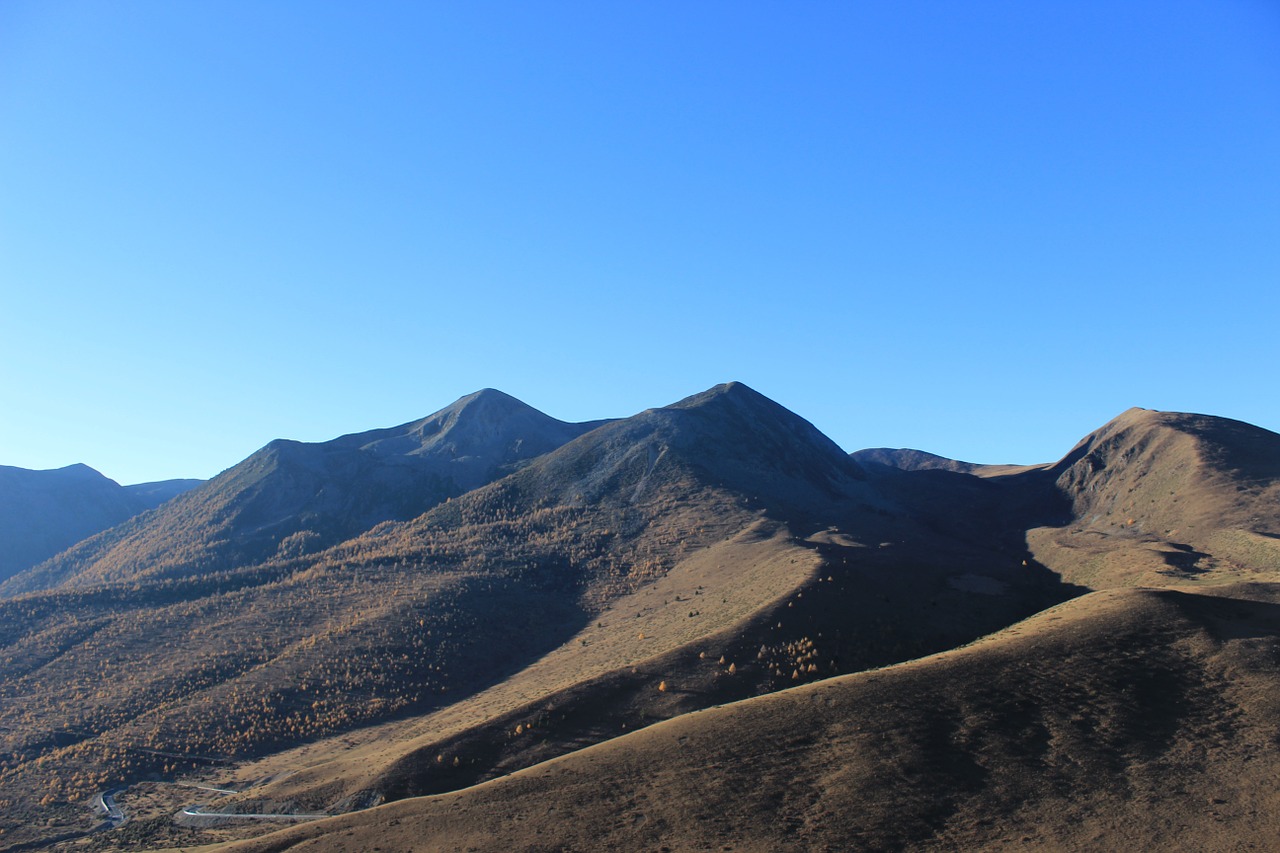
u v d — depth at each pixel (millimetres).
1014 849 42812
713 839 46312
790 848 44594
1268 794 44594
